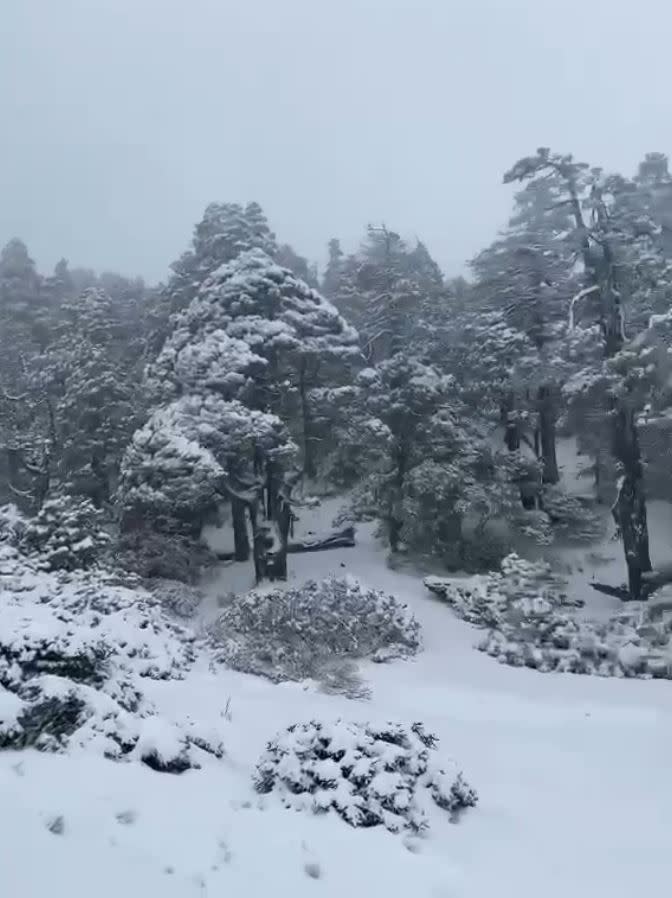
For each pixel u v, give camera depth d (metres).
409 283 35.88
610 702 15.09
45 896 4.46
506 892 5.91
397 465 29.16
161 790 6.66
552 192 30.05
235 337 27.52
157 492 25.25
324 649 17.58
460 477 27.89
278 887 5.23
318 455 36.16
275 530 27.05
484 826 7.49
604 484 32.75
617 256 27.00
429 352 36.44
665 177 37.31
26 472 38.03
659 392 23.23
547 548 29.30
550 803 8.72
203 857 5.43
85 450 32.91
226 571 28.61
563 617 20.06
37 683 7.95
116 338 45.09
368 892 5.43
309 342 29.08
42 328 54.28
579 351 29.88
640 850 7.30
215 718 10.69
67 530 20.89
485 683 16.77
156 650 14.98
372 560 29.06
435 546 28.33
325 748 7.71
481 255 34.69
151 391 31.16
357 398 31.78
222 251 38.44
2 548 19.64
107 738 7.46
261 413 25.97
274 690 14.05
